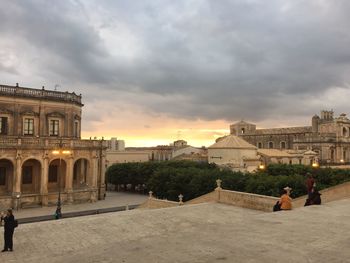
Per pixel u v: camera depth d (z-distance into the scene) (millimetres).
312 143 115625
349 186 29156
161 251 9703
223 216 32000
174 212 33594
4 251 22234
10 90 68500
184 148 147750
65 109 75375
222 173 67250
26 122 70125
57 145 67438
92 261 9016
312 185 22438
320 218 15234
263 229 12688
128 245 10469
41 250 22422
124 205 69125
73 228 27609
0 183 65625
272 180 53906
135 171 95188
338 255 9641
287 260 9055
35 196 64875
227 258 9078
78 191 70750
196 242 10672
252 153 98062
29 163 69000
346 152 116750
